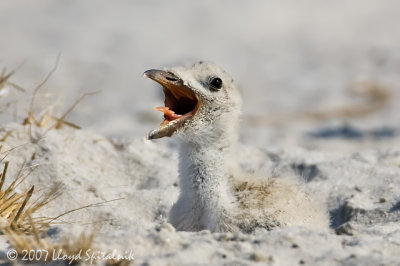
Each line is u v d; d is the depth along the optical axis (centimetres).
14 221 1163
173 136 1301
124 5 5844
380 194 1484
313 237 1033
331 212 1462
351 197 1476
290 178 1377
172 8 5831
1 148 1503
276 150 1875
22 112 1777
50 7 5634
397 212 1369
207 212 1267
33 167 1488
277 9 5844
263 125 3117
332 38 5188
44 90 2217
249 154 1830
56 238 1014
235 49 4841
